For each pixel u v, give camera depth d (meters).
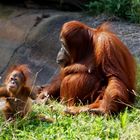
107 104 10.73
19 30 17.83
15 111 9.94
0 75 16.47
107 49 11.18
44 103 11.35
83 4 19.80
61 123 10.01
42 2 19.67
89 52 11.65
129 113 10.67
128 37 17.05
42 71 16.22
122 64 11.23
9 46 17.39
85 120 10.27
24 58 16.88
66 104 11.64
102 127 9.70
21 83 9.67
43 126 9.84
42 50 16.95
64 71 11.78
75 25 11.80
